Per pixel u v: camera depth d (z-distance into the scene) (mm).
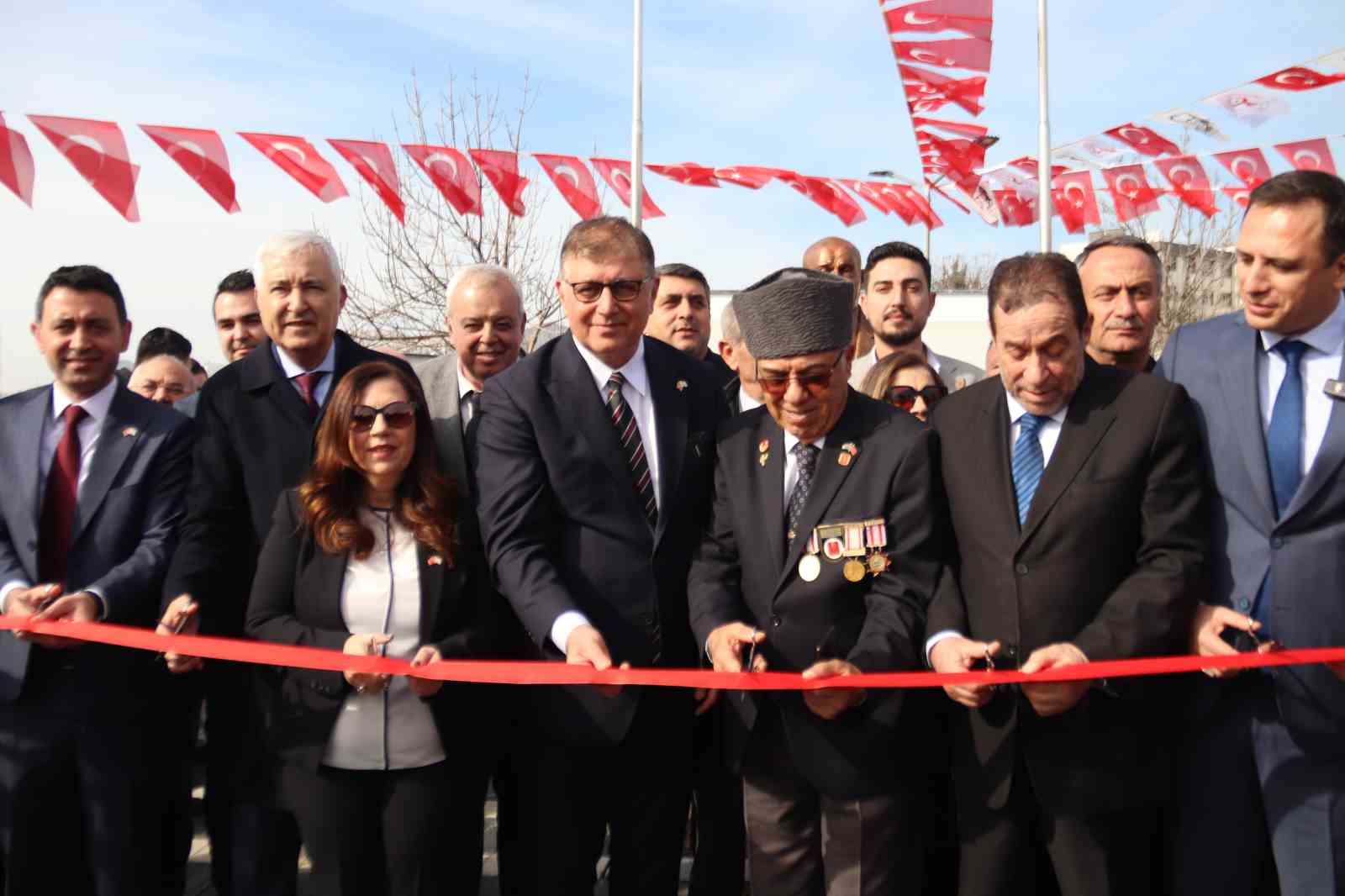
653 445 3244
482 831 3277
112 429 3619
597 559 3086
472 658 3076
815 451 3020
